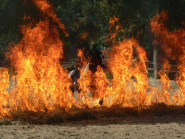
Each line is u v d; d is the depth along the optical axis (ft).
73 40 137.18
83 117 52.90
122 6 121.19
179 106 61.67
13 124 48.78
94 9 136.05
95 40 137.80
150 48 132.87
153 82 105.70
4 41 133.28
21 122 49.52
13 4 119.65
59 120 50.55
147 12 121.19
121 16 123.95
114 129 43.73
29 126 46.78
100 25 135.13
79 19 140.77
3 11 119.24
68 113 52.65
